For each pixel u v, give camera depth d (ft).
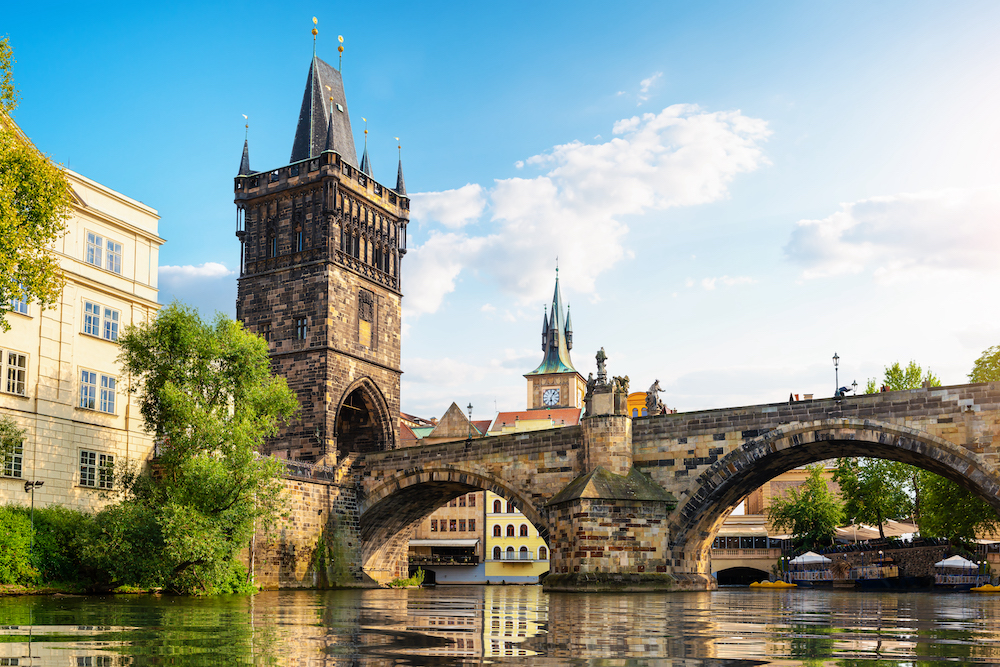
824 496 336.29
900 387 309.22
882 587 274.77
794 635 55.62
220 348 178.91
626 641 50.39
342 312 287.07
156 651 42.37
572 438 219.61
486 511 415.03
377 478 259.19
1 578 139.33
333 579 247.09
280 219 298.35
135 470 189.16
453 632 57.36
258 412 184.65
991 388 170.60
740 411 195.52
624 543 194.49
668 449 202.49
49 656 39.50
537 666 36.94
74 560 155.84
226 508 164.55
